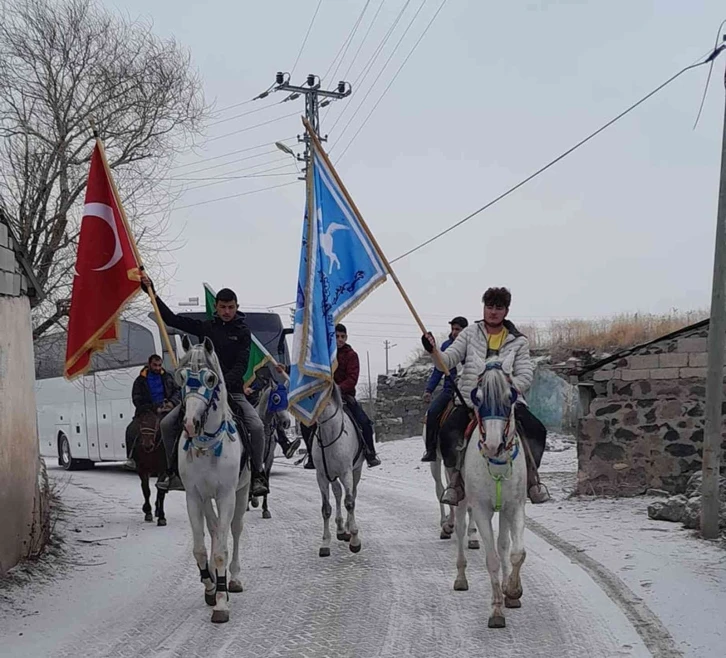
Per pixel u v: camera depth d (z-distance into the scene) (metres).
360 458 11.34
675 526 11.34
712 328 10.34
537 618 7.41
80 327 8.80
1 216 9.14
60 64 16.67
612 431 14.19
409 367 30.59
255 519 13.66
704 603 7.60
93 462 25.59
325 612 7.91
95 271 8.87
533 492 7.55
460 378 8.31
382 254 9.70
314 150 10.21
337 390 10.54
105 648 7.02
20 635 7.36
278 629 7.44
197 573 9.80
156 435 13.16
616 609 7.57
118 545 11.45
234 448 7.98
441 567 9.53
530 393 25.33
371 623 7.49
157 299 8.88
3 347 9.03
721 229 10.31
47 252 16.22
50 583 9.14
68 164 16.41
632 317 29.84
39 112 16.55
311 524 12.93
